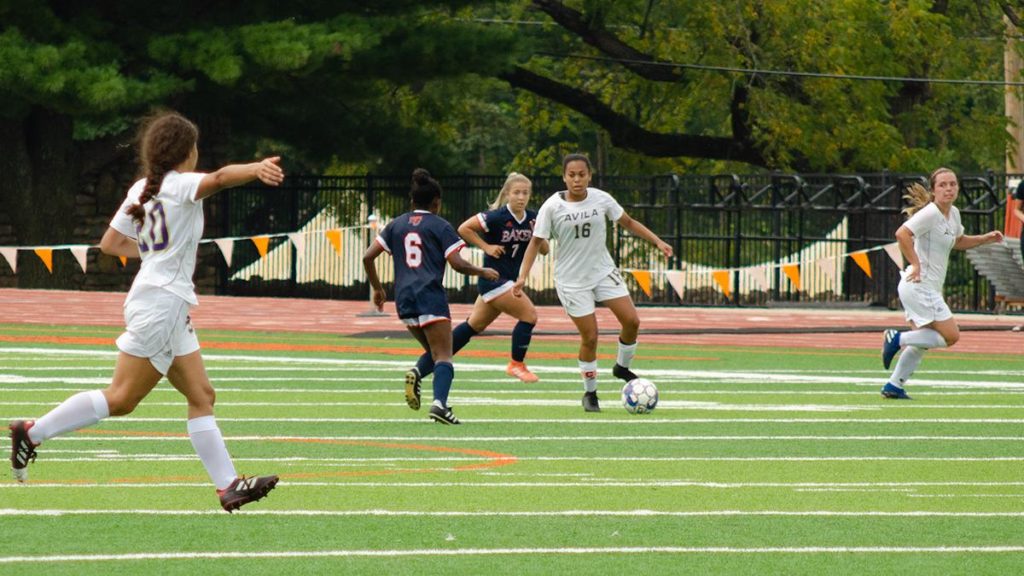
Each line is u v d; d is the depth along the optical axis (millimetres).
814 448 41031
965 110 198000
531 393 54750
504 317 102125
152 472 35438
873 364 68875
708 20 153000
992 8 167625
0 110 123688
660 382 59719
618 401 52344
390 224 45688
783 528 29391
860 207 112188
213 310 107125
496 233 53938
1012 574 25484
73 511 30359
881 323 99188
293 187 136875
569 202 48906
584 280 49062
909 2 155000
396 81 136125
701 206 117438
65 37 121562
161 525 29047
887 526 29703
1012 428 45844
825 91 152125
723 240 124250
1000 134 165750
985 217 116312
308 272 136000
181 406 48969
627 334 49500
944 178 52781
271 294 137500
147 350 28188
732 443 41906
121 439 41062
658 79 159250
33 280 137250
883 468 37469
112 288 143750
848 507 31781
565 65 171500
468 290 126812
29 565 25453
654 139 162375
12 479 34281
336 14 133875
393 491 33281
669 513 30875
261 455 38688
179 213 28000
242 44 121688
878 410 50500
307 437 42250
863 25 155500
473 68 135125
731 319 103125
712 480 35281
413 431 43781
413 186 45625
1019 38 150875
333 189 135875
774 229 116000
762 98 150375
